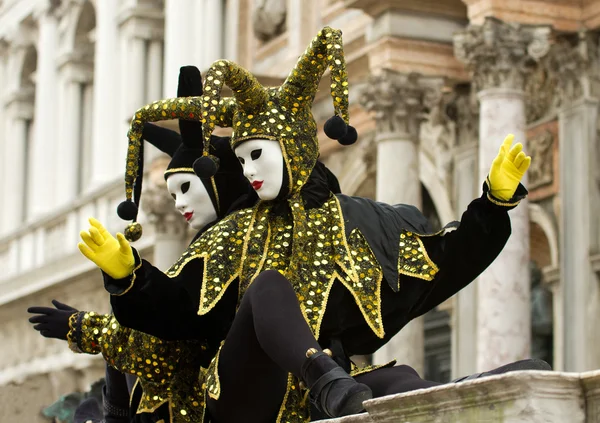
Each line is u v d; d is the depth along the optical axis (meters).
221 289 6.46
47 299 55.12
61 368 50.81
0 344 57.31
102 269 6.03
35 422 12.61
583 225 29.83
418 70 31.88
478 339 27.97
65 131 60.09
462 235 6.38
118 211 6.98
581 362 29.48
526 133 31.64
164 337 6.38
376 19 32.22
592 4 29.28
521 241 27.97
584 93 29.97
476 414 4.66
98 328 7.02
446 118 34.34
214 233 6.68
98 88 55.84
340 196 6.82
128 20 54.94
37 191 60.53
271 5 43.22
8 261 60.59
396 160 31.70
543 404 4.48
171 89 50.06
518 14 28.81
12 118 64.94
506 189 6.11
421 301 6.65
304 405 6.26
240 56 44.72
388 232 6.62
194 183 7.38
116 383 7.73
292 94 6.62
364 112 37.09
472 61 28.97
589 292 29.53
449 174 35.03
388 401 5.02
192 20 50.06
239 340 6.05
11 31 64.75
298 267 6.43
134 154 7.03
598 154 29.89
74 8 59.94
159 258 42.41
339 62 6.34
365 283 6.46
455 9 31.92
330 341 6.52
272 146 6.57
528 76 29.20
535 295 34.94
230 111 6.78
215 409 6.27
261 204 6.77
